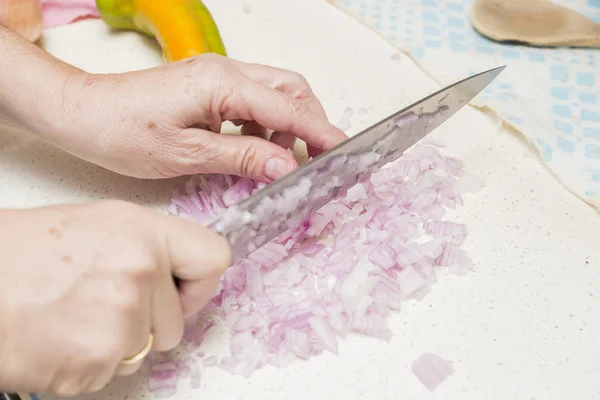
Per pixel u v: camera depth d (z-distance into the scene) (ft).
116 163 1.47
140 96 1.40
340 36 1.94
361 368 1.35
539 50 1.91
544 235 1.53
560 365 1.35
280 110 1.41
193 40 1.69
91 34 1.92
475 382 1.33
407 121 1.45
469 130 1.71
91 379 1.06
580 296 1.44
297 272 1.44
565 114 1.76
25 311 1.01
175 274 1.15
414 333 1.39
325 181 1.38
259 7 2.02
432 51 1.91
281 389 1.32
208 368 1.35
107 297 1.04
